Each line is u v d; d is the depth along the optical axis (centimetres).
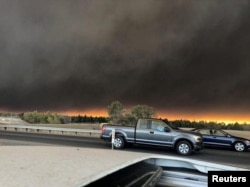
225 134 1752
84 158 293
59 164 250
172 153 1469
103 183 251
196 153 1525
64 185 193
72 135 2483
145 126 1515
